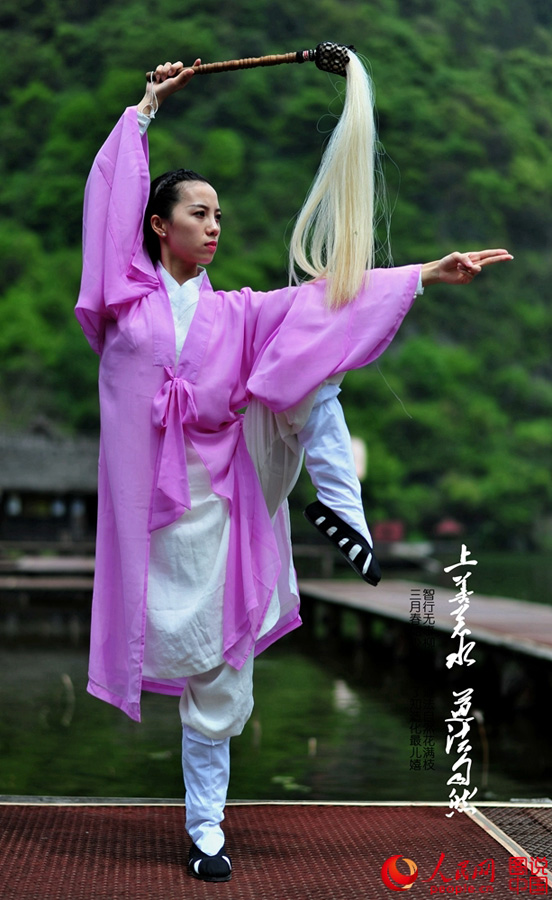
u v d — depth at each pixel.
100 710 9.27
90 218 3.74
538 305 89.31
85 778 6.79
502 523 76.12
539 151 95.62
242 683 3.61
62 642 14.83
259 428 3.75
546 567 47.78
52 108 86.81
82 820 4.00
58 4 94.31
